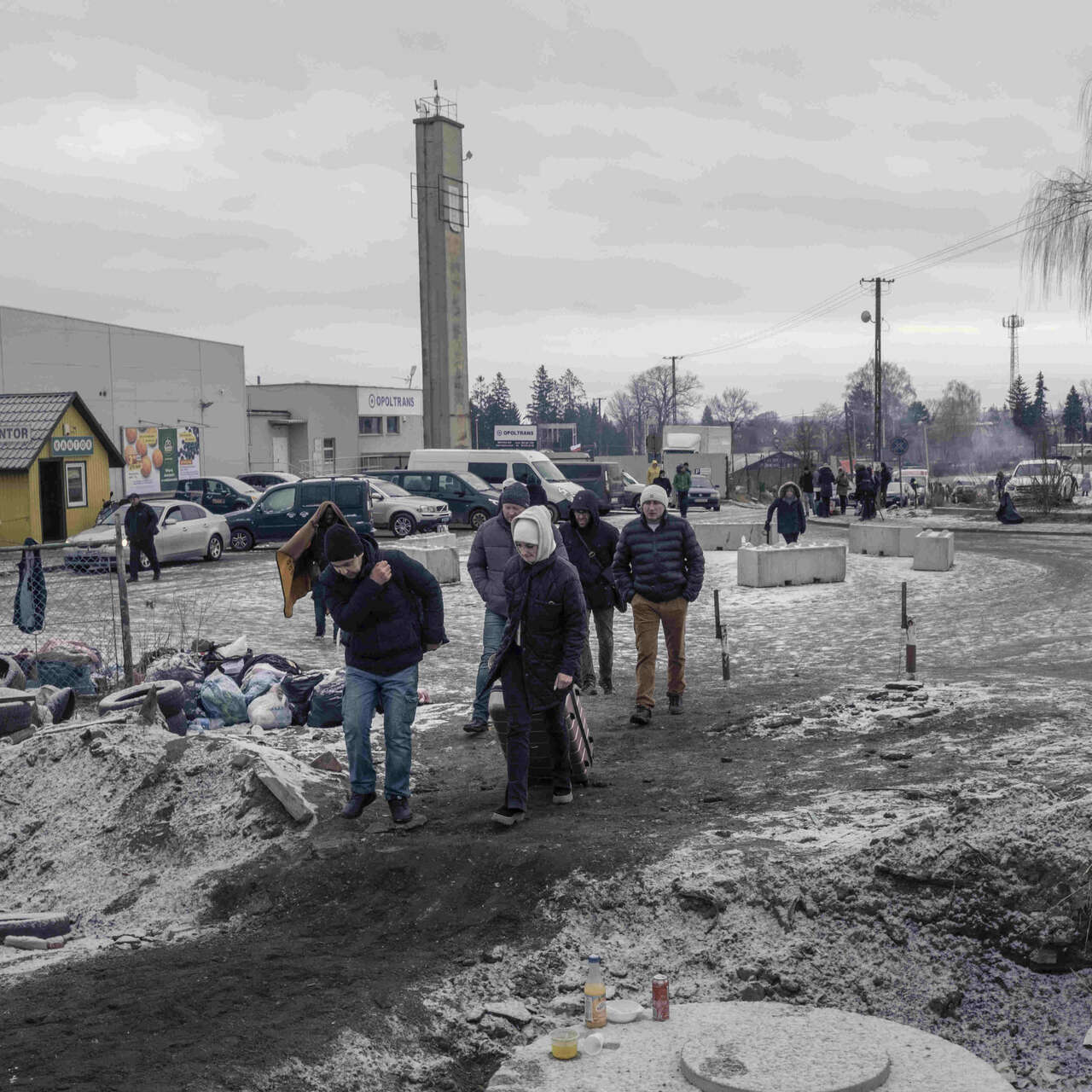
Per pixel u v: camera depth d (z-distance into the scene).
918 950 5.02
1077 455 63.62
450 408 58.53
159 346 50.22
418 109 57.56
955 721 8.77
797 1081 3.93
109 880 6.75
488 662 9.31
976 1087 3.95
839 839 5.79
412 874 6.02
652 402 165.88
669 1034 4.41
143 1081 3.92
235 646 12.24
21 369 43.41
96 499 33.94
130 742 8.08
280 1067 4.09
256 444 66.25
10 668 11.23
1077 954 4.91
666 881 5.50
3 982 5.20
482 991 4.89
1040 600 17.83
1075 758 7.25
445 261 57.94
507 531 9.28
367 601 6.62
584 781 7.55
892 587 20.11
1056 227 26.72
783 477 65.31
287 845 6.58
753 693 10.75
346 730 6.84
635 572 9.60
